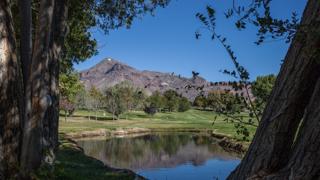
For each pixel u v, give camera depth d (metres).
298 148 3.67
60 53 13.30
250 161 4.09
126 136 61.00
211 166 31.83
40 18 9.45
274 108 4.00
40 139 9.54
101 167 17.61
